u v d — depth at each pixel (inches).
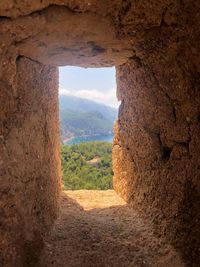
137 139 109.3
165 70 78.5
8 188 65.2
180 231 79.0
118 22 65.4
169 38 68.9
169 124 83.1
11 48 67.2
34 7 57.3
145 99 96.7
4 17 58.7
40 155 90.4
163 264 79.8
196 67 65.3
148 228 97.3
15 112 71.4
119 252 88.7
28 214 76.6
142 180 107.3
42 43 73.0
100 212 120.3
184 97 72.8
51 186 103.8
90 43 77.5
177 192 81.0
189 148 74.4
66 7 58.8
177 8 60.1
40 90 91.6
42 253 81.7
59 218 109.6
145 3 59.3
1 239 61.0
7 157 66.0
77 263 83.2
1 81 63.4
